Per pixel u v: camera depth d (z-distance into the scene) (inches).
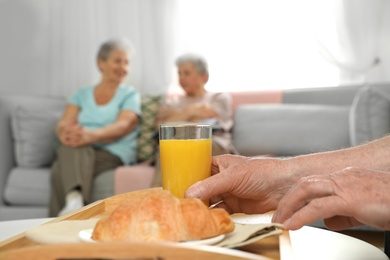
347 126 115.6
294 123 119.0
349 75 140.5
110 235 23.2
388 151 36.1
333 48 141.8
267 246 28.1
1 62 158.4
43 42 158.4
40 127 124.8
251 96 131.6
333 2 141.9
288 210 28.4
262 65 148.2
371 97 108.2
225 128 119.8
